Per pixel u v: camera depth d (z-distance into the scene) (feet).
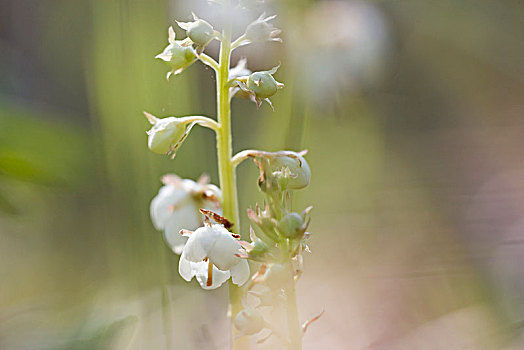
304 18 1.13
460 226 1.17
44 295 1.11
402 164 1.36
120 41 1.02
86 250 1.18
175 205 0.90
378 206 1.19
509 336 0.99
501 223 1.16
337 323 1.07
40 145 0.96
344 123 1.22
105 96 1.02
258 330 0.80
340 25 1.15
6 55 1.43
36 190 1.00
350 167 1.23
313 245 1.14
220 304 1.06
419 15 1.45
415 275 1.11
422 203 1.21
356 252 1.14
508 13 1.46
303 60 1.13
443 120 1.50
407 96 1.48
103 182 1.10
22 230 1.19
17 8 1.46
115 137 1.02
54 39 1.44
